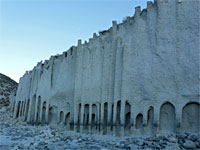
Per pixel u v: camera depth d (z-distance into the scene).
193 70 14.59
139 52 17.47
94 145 14.05
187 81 14.66
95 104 20.36
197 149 11.91
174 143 12.66
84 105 21.31
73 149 13.03
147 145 13.00
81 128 20.66
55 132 20.48
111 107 18.45
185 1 15.79
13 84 59.38
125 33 19.17
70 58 25.36
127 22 19.25
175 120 14.52
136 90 16.94
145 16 17.94
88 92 21.28
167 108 15.20
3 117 35.47
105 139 16.53
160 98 15.41
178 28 15.66
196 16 15.18
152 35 16.97
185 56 15.09
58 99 25.30
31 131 21.09
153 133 15.03
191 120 14.11
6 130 21.66
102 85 19.70
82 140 16.39
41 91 28.05
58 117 24.47
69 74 24.81
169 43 15.87
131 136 16.05
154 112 15.38
